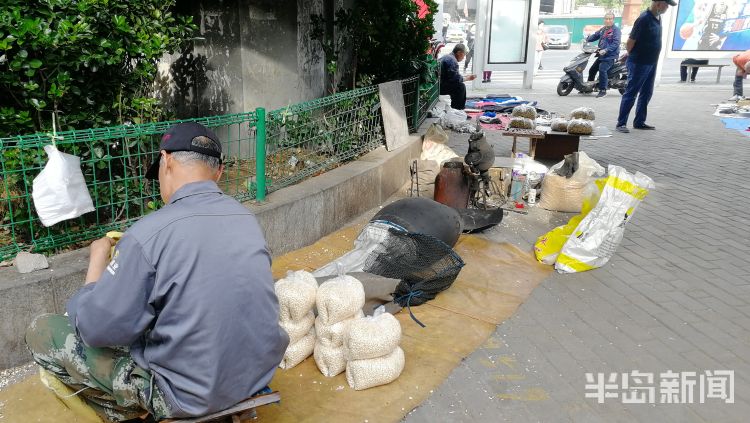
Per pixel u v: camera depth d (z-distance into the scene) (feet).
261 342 7.47
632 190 15.44
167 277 6.86
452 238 15.58
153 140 13.71
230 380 7.29
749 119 37.04
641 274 15.37
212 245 7.06
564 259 15.40
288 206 15.78
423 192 22.03
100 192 13.32
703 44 53.62
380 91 21.56
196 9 20.72
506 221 19.22
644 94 33.63
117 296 6.77
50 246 11.85
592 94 50.47
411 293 13.37
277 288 10.80
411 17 26.66
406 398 10.22
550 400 10.30
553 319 13.05
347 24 23.84
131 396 7.80
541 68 75.77
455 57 36.76
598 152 28.68
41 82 12.34
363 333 10.19
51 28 11.96
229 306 7.07
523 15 51.19
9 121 11.81
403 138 23.34
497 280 14.90
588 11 150.41
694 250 16.98
